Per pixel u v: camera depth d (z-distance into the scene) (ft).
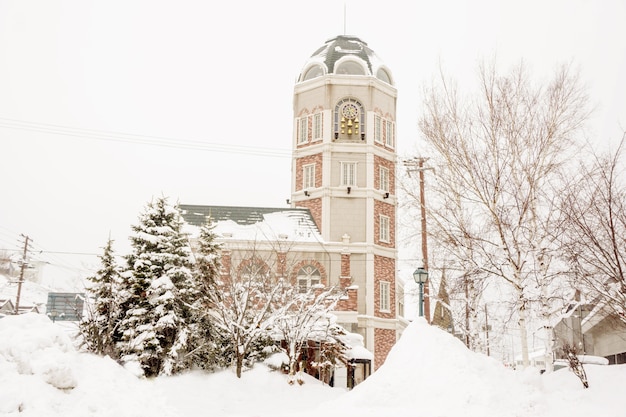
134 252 96.48
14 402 28.40
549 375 68.03
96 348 89.20
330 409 57.21
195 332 92.63
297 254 142.51
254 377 87.71
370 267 145.79
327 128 156.35
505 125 75.77
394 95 166.30
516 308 79.71
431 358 59.06
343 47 169.68
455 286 84.17
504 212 74.69
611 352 111.14
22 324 36.24
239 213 150.61
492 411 49.98
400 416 48.67
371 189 152.46
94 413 30.99
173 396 73.77
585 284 65.26
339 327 100.37
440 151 79.77
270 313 99.19
